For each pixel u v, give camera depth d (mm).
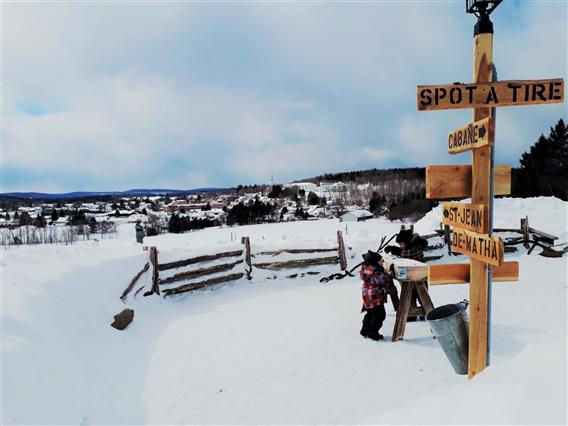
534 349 2461
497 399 2059
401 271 5473
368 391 4172
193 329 6469
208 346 5660
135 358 5258
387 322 6445
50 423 3426
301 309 7473
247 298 8500
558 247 11070
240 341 5809
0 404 3238
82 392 4121
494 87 3443
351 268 10539
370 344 5469
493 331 5570
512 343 5137
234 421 3754
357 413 3773
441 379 4367
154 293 7988
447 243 11664
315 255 10516
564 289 7617
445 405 2275
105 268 7094
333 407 3902
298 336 5918
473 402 2152
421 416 2279
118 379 4609
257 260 10023
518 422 1828
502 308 6586
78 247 9328
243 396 4203
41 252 7484
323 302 7941
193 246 9664
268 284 9617
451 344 3861
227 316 7184
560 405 1834
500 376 2320
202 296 8703
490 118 3178
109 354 5203
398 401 3941
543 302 6852
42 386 3711
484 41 3471
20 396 3434
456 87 3438
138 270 7863
